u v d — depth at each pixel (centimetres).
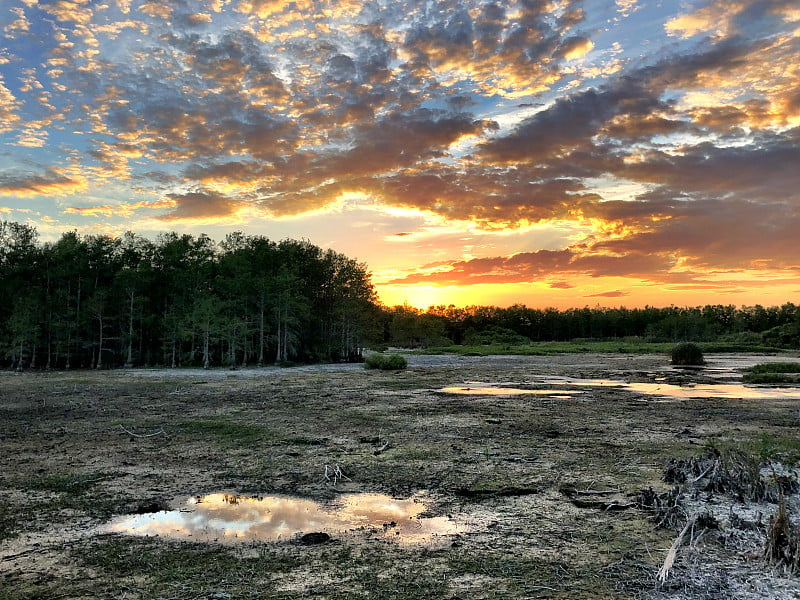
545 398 2533
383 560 684
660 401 2427
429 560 683
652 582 614
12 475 1115
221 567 664
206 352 5184
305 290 6619
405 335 11850
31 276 5494
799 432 1630
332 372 4453
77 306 5403
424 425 1736
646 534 771
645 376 3944
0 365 5456
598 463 1207
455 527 809
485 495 970
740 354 7312
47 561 686
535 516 855
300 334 6494
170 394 2719
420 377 3847
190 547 731
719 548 710
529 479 1073
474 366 5175
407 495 975
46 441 1479
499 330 13250
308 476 1104
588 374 4128
